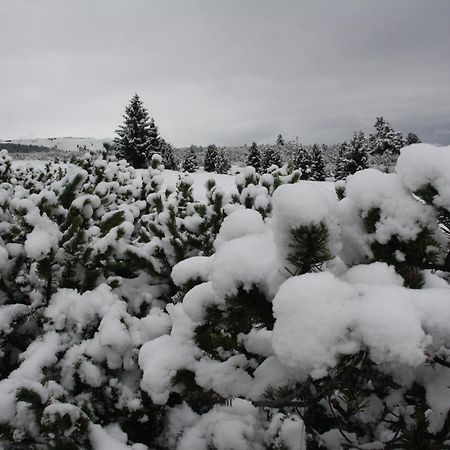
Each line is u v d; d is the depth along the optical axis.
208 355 1.77
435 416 1.32
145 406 2.25
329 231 1.21
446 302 1.05
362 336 1.02
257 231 1.58
